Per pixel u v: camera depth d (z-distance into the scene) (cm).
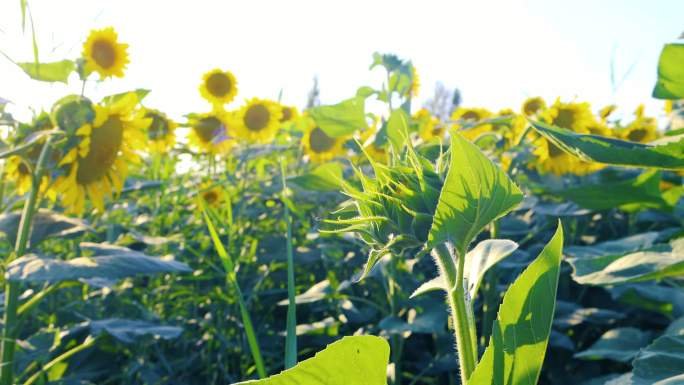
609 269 81
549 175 176
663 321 159
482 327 165
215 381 175
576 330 172
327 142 237
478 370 44
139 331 132
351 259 183
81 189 126
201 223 212
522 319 45
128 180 195
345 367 41
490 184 43
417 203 50
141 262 112
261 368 92
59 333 134
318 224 164
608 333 134
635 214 180
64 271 103
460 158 42
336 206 208
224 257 97
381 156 202
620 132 194
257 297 189
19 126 117
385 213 51
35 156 128
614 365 159
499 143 158
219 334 173
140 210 237
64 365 150
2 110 116
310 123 235
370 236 52
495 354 44
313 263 215
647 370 65
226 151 251
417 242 49
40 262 105
